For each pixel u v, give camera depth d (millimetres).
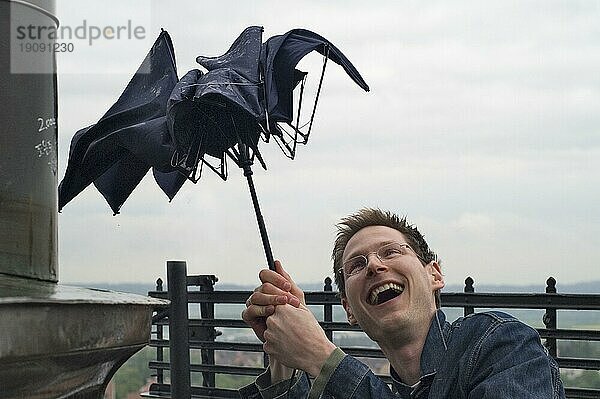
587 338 4609
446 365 2896
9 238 1780
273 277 2984
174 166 3330
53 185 1970
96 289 1837
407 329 3031
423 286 3066
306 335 2832
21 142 1831
